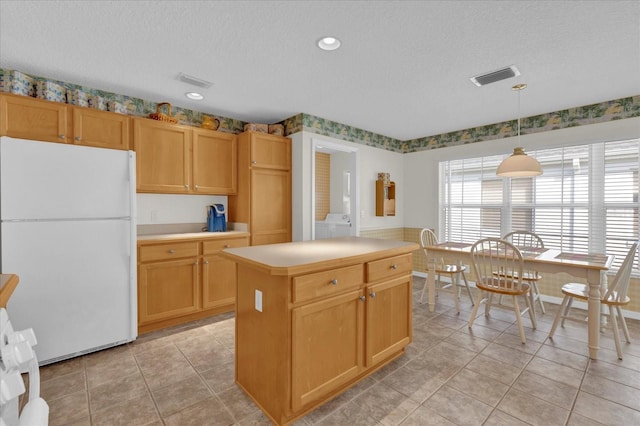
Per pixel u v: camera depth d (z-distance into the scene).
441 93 3.07
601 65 2.46
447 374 2.13
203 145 3.40
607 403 1.82
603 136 3.32
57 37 2.07
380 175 4.74
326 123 3.98
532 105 3.44
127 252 2.51
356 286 1.91
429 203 4.91
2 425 0.67
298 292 1.59
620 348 2.34
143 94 3.10
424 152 4.96
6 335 0.75
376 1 1.72
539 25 1.93
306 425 1.64
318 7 1.78
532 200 3.93
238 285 1.95
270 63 2.46
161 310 2.88
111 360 2.31
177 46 2.20
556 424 1.65
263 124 3.78
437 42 2.14
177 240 2.96
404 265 2.29
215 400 1.85
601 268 2.32
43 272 2.15
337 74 2.65
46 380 2.04
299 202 3.77
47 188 2.16
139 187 2.95
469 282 4.45
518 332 2.84
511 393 1.92
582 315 3.28
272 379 1.66
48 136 2.48
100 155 2.38
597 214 3.45
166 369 2.19
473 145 4.38
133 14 1.83
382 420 1.68
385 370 2.18
